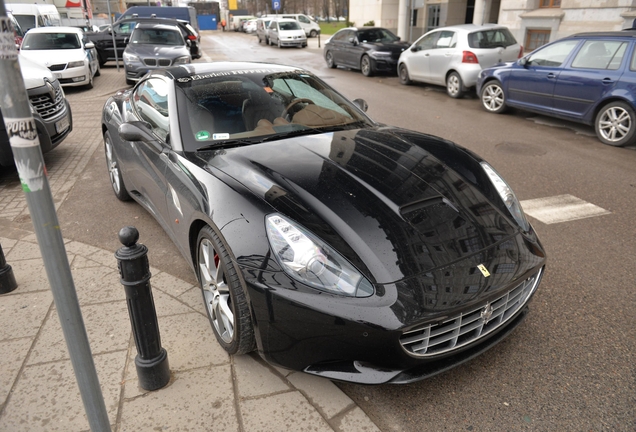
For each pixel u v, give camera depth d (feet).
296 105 11.51
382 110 31.45
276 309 7.01
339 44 51.83
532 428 7.07
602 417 7.22
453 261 7.32
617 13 42.83
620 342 8.86
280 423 7.15
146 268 7.12
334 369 7.11
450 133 25.30
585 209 15.17
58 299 5.00
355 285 6.85
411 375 7.09
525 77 27.40
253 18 178.19
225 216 7.77
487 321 7.45
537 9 50.57
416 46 39.99
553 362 8.39
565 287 10.70
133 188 13.61
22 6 53.78
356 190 8.21
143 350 7.50
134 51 40.83
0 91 4.22
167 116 10.81
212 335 9.13
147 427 7.08
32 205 4.62
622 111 22.29
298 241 7.16
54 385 7.97
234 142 10.09
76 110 31.73
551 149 22.21
